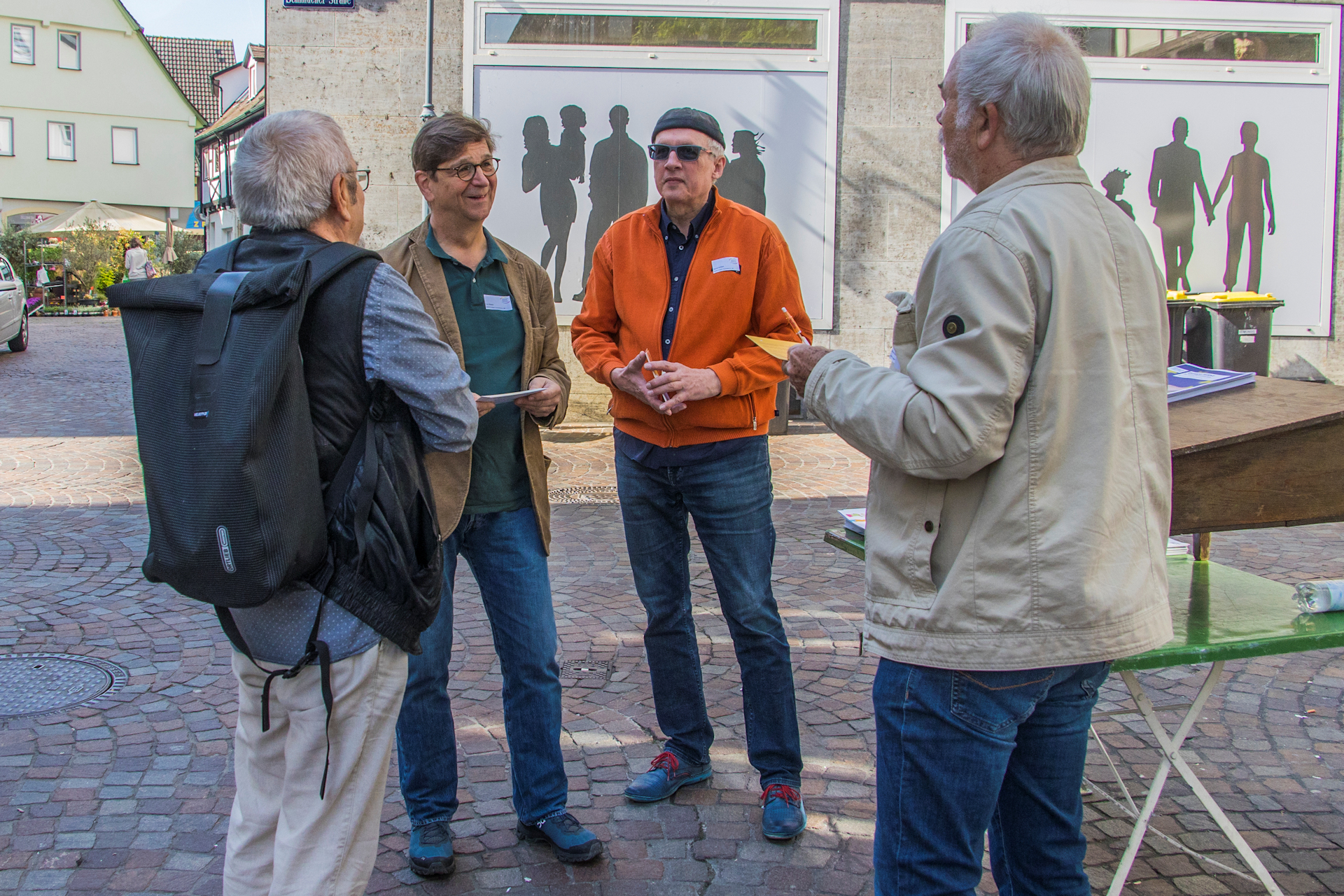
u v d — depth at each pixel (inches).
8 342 587.2
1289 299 407.2
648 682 157.0
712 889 102.9
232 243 75.4
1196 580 103.4
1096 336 64.7
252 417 64.9
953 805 67.9
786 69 381.1
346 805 74.0
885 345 394.6
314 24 373.1
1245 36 393.7
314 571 71.0
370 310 71.2
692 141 107.4
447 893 101.9
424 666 103.3
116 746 132.9
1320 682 156.1
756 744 116.2
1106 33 390.9
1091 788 118.9
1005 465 64.6
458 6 374.0
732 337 111.4
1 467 310.7
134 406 69.3
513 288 107.8
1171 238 401.7
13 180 1381.6
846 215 389.7
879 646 69.1
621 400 116.3
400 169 380.5
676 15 377.1
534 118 377.7
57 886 101.8
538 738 108.2
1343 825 115.0
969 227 65.9
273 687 74.1
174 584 67.4
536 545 108.5
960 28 383.2
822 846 111.0
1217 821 91.4
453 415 75.2
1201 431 85.5
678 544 119.3
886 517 69.6
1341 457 84.9
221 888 102.1
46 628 176.2
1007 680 65.8
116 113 1424.7
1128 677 90.6
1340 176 401.4
